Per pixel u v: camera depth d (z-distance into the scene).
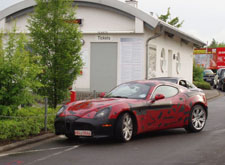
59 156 7.04
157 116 8.98
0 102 9.11
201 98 10.11
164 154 7.14
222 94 27.25
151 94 9.05
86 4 19.92
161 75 22.86
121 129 8.16
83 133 7.99
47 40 11.58
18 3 20.00
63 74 11.64
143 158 6.80
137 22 19.08
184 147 7.82
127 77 19.75
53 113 10.39
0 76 8.92
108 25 20.02
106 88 20.05
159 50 22.17
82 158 6.85
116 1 19.30
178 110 9.45
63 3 11.87
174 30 22.09
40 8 11.79
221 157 6.86
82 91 20.11
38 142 8.56
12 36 9.30
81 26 20.36
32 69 9.27
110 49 19.95
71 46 11.76
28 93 9.28
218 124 11.50
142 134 9.56
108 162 6.52
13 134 8.48
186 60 29.42
